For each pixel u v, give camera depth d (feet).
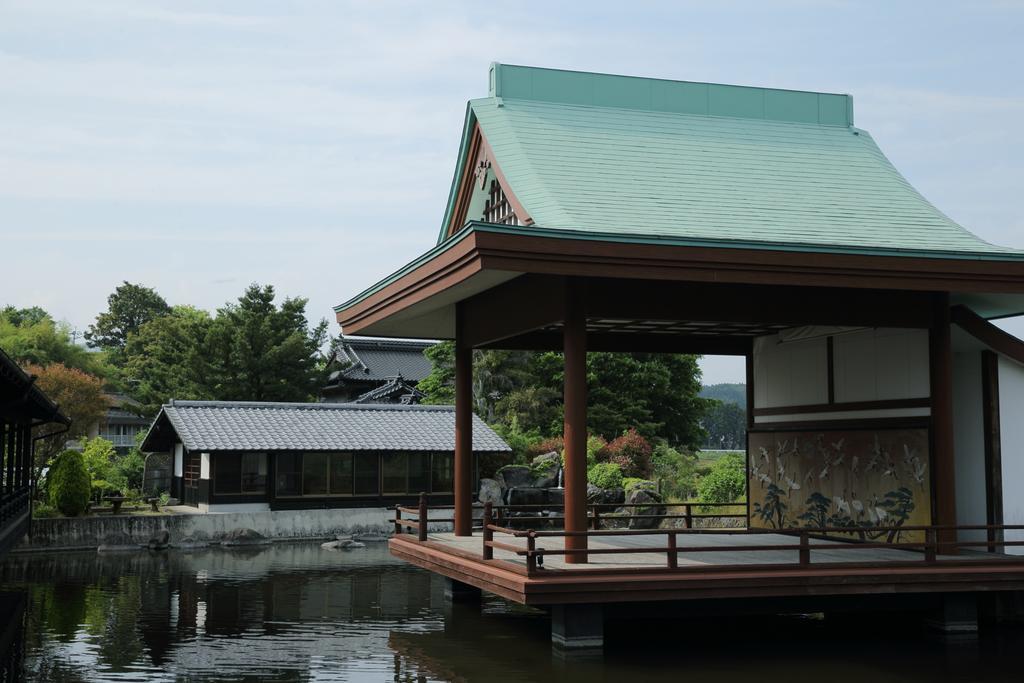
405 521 56.08
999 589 42.60
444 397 129.29
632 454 115.34
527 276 45.42
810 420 55.88
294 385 134.41
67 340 180.86
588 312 42.29
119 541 86.12
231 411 104.01
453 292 47.70
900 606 43.83
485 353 125.29
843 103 60.80
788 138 57.98
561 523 91.97
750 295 44.70
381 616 52.39
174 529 88.53
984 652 41.29
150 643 45.32
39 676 38.70
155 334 196.95
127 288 240.53
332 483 100.27
